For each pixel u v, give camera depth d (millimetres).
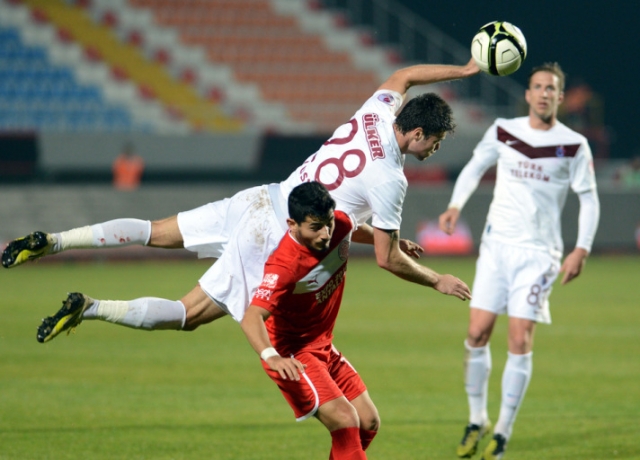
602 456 25281
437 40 138000
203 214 22031
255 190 21609
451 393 34906
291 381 19312
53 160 103188
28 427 28047
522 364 26016
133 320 20594
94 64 116562
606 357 43719
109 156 104688
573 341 48781
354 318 57781
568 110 126625
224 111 116625
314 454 25328
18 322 52531
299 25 131000
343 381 21000
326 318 20406
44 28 117812
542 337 50250
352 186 20500
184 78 120125
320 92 125125
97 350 44812
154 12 124500
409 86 22547
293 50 128250
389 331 52000
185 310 21297
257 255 21094
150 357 42875
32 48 115688
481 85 122938
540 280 26906
